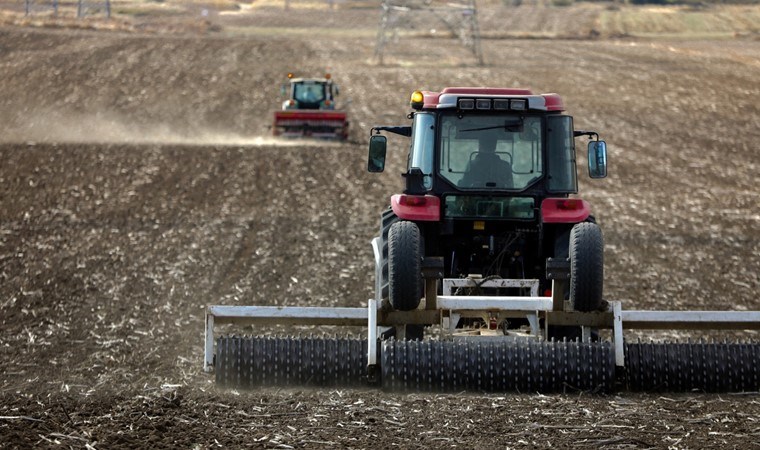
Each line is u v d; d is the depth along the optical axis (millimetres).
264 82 168375
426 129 40031
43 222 73875
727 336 48188
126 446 27031
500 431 28250
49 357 42656
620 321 34656
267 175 94875
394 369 33938
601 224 77000
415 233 35156
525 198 39438
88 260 62500
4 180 89875
